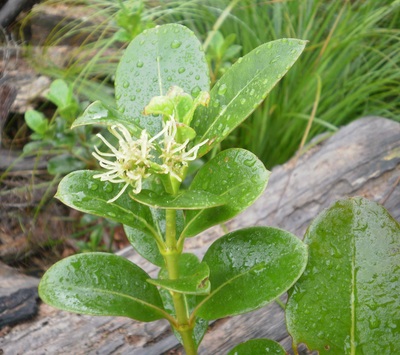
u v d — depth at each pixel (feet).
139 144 0.61
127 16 1.63
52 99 1.55
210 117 0.68
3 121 1.68
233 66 0.68
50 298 0.67
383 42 1.93
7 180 1.73
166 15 1.94
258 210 1.34
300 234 1.28
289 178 1.39
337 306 0.74
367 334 0.73
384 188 1.32
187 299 0.84
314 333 0.75
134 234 0.81
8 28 1.94
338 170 1.38
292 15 1.98
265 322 1.07
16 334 1.08
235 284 0.70
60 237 1.67
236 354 0.77
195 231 0.69
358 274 0.74
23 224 1.64
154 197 0.62
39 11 2.00
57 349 1.05
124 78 0.73
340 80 1.91
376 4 1.95
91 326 1.08
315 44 1.92
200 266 0.66
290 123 1.79
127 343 1.05
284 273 0.67
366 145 1.42
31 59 1.94
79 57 1.95
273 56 0.65
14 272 1.23
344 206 0.76
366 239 0.75
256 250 0.71
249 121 1.81
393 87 1.84
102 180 0.62
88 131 1.64
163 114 0.63
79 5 2.14
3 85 1.68
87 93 1.76
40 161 1.77
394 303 0.73
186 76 0.72
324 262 0.75
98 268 0.72
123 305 0.70
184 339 0.78
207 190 0.67
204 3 1.96
